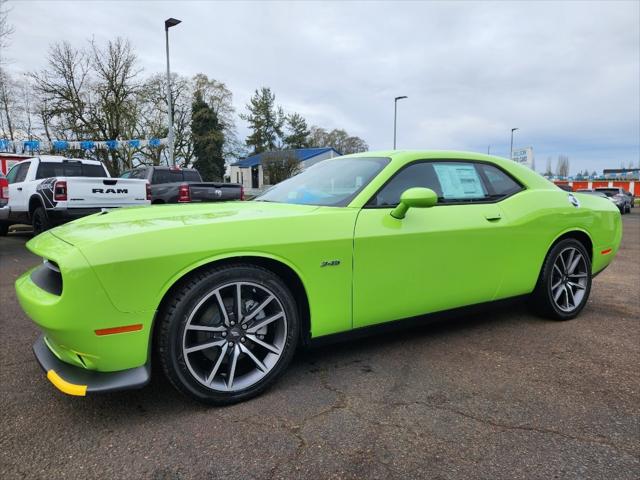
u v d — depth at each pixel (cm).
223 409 233
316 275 252
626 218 2225
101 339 204
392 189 291
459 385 261
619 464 188
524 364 291
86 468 186
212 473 182
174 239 215
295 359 298
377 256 270
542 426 217
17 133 3516
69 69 3183
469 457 193
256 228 236
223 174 4588
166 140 1862
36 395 249
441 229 295
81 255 200
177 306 216
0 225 1007
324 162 372
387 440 205
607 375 275
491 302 337
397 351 312
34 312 211
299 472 183
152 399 244
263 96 6538
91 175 954
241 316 235
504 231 326
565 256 381
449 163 327
